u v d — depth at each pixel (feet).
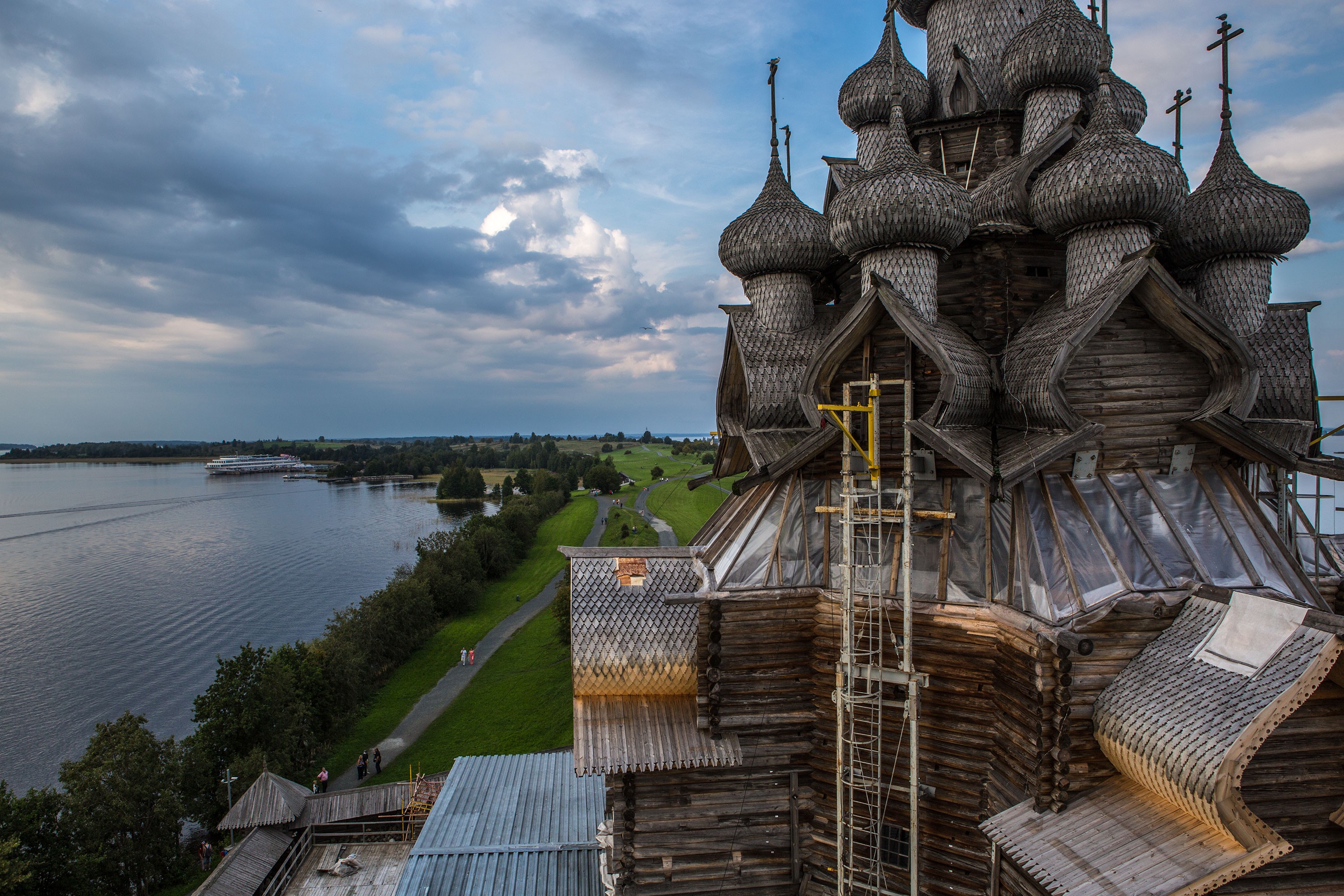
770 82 72.95
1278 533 53.98
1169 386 53.01
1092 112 62.64
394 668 214.90
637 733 58.18
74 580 328.70
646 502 511.40
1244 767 36.78
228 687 144.46
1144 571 48.55
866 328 55.72
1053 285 63.21
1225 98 63.21
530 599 279.69
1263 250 61.31
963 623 52.08
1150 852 40.63
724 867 58.49
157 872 119.44
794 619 58.44
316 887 100.99
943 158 74.28
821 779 57.57
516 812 86.12
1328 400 56.39
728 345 73.72
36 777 160.04
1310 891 40.40
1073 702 45.44
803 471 61.87
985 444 54.90
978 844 51.11
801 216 69.10
